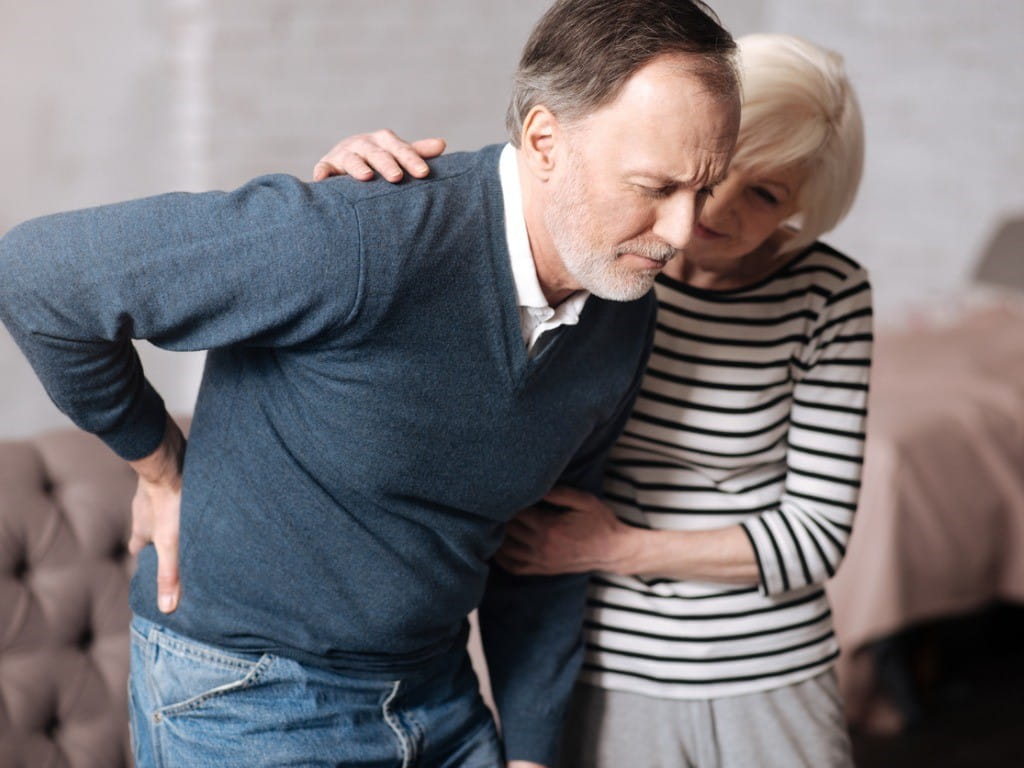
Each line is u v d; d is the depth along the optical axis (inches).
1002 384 121.6
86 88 121.4
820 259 57.0
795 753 58.7
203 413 48.6
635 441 58.1
